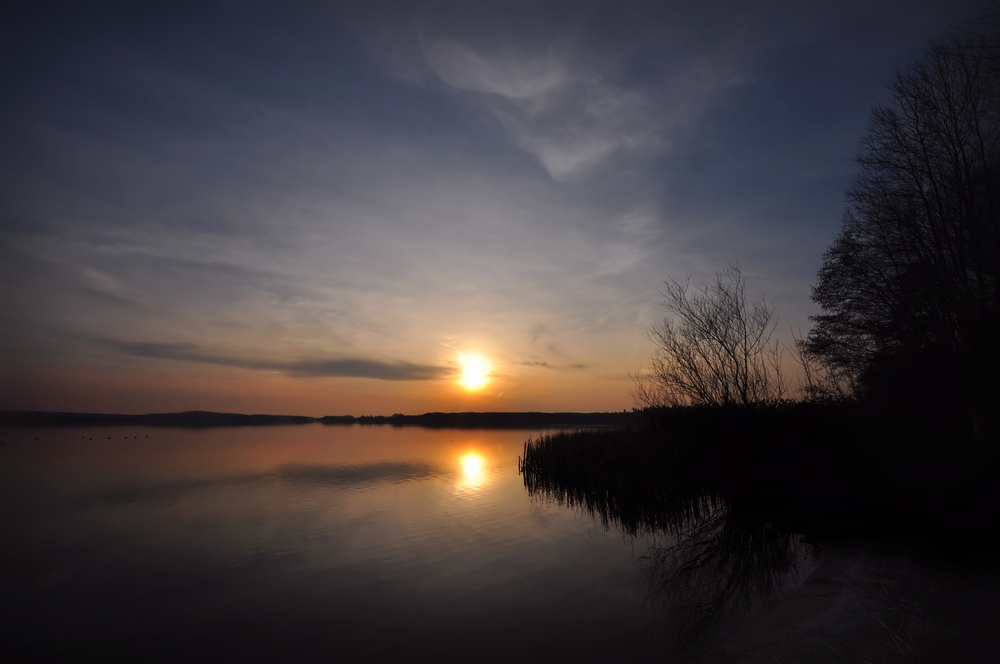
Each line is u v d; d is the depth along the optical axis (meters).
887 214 17.30
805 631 6.88
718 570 11.33
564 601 10.21
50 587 11.39
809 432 15.55
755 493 16.17
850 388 23.98
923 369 18.50
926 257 15.30
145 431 96.44
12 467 33.88
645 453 21.16
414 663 7.91
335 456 42.84
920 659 5.59
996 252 12.89
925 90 14.38
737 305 17.45
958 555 9.22
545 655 8.01
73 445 54.97
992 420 13.05
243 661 8.09
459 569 12.34
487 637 8.73
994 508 11.47
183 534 16.00
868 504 13.51
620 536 15.29
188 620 9.65
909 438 18.48
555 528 16.41
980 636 5.97
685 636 8.27
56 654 8.39
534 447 31.59
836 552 10.52
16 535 16.00
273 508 20.08
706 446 16.89
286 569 12.51
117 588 11.33
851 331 24.64
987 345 13.20
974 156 13.33
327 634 9.02
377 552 13.87
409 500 21.72
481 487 25.31
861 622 6.86
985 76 11.87
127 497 22.64
